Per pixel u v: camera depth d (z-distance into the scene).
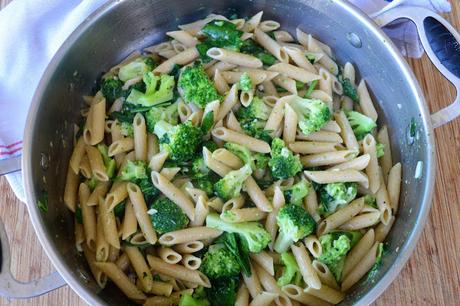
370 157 0.37
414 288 0.39
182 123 0.37
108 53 0.40
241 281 0.36
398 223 0.37
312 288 0.34
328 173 0.36
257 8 0.41
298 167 0.36
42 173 0.34
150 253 0.36
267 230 0.35
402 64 0.36
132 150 0.37
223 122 0.37
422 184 0.35
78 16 0.39
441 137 0.43
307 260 0.34
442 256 0.40
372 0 0.42
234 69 0.39
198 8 0.40
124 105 0.38
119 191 0.35
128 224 0.35
